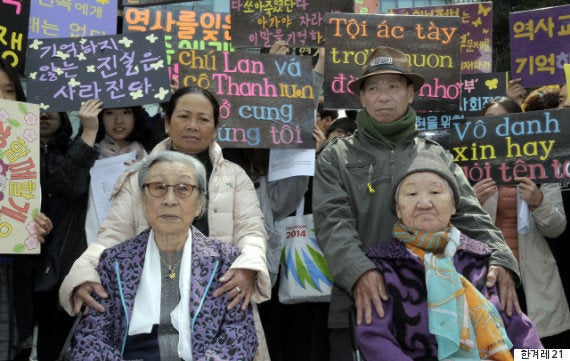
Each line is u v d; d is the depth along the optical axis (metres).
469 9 5.55
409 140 3.55
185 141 3.60
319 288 4.04
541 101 4.90
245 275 3.00
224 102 4.17
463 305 2.79
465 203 3.38
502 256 3.10
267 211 4.19
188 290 2.87
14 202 3.43
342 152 3.61
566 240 4.40
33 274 4.03
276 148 4.16
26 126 3.53
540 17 4.98
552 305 4.20
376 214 3.42
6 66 3.84
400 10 5.65
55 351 4.07
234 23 4.80
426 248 2.94
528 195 4.05
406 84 3.65
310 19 4.77
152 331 2.83
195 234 3.06
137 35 4.21
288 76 4.29
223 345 2.81
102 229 3.35
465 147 4.25
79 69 4.14
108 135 4.36
